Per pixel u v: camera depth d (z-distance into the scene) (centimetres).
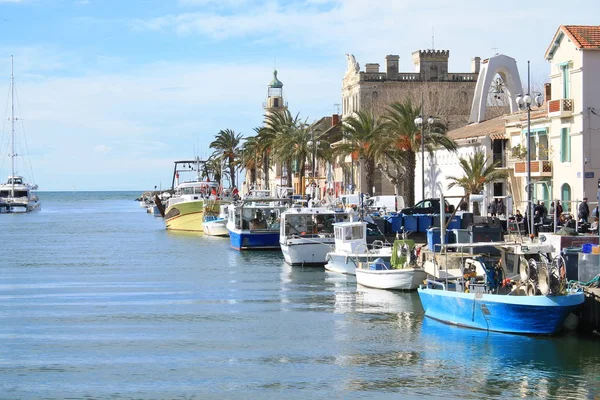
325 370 3441
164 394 3164
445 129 8425
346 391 3162
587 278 3841
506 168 7750
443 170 9356
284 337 4044
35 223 16000
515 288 3841
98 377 3394
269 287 5672
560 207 5638
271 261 7431
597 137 6388
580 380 3222
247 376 3381
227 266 7106
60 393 3192
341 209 7194
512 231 5462
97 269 7131
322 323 4334
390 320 4328
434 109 11656
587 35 6488
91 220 17412
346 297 5081
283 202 8781
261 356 3688
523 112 7650
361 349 3750
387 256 5709
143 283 6100
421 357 3578
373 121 8644
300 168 11075
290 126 10906
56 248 9506
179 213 12538
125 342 4006
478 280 4109
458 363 3472
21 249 9375
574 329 3831
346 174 12125
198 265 7269
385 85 12219
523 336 3775
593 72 6375
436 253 4525
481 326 3922
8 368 3534
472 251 4228
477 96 10031
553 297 3647
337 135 10606
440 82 12162
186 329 4300
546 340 3706
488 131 8425
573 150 6525
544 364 3406
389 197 8819
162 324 4444
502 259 4050
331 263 6444
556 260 3797
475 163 7519
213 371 3459
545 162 6819
